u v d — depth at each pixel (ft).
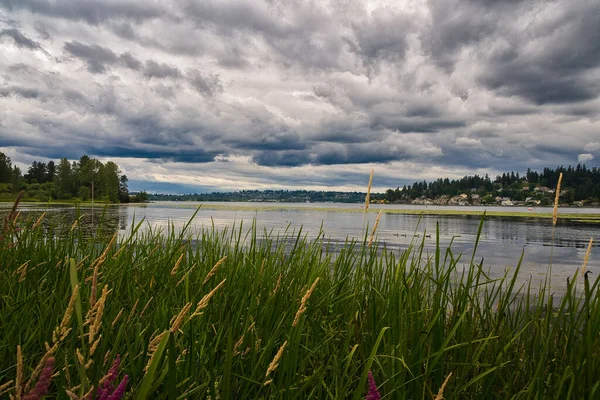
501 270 39.78
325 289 12.70
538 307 9.81
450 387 7.70
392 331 8.47
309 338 9.64
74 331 6.42
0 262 9.74
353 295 10.84
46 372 2.54
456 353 8.55
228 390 4.83
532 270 40.98
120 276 9.57
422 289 11.52
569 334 8.40
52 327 6.76
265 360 7.17
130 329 7.54
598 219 176.35
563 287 28.25
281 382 6.47
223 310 8.82
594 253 60.03
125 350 7.05
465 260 43.01
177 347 6.46
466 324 9.12
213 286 9.86
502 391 8.71
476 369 8.38
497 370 8.58
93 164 344.08
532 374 8.84
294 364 6.71
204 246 15.93
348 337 7.92
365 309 11.27
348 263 14.05
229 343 4.84
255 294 8.87
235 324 7.75
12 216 9.30
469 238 84.79
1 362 6.85
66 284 8.63
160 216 139.44
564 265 46.50
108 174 355.36
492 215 216.33
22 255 11.60
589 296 6.97
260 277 9.69
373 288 9.15
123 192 416.05
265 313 8.72
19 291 8.96
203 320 8.28
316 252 14.24
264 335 8.07
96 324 3.51
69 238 12.66
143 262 12.13
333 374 7.85
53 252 11.70
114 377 4.04
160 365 6.18
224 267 11.51
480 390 8.33
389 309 8.90
